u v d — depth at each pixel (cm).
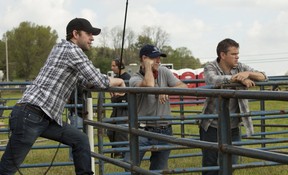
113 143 780
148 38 5778
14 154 539
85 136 578
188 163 988
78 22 571
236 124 657
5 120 1944
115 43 5762
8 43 9231
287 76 1026
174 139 452
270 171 895
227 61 643
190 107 2100
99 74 548
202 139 646
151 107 658
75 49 548
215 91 391
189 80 905
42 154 1163
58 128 561
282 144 1180
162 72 664
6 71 8712
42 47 9094
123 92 530
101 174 668
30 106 538
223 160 390
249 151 360
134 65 2778
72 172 965
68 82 554
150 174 490
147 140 650
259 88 870
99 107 635
